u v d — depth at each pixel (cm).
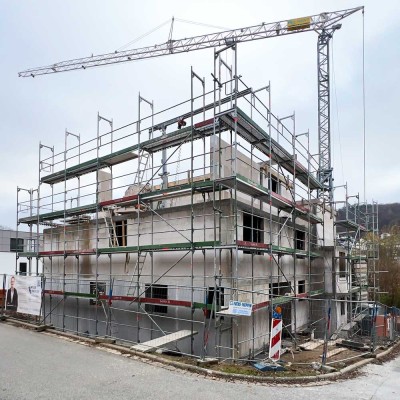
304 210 1780
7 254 3416
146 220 1616
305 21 4062
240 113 1261
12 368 928
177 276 1366
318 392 772
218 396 730
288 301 1595
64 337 1316
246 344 1323
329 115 4238
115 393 748
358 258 2331
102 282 1719
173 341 1190
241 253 1368
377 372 978
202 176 1702
